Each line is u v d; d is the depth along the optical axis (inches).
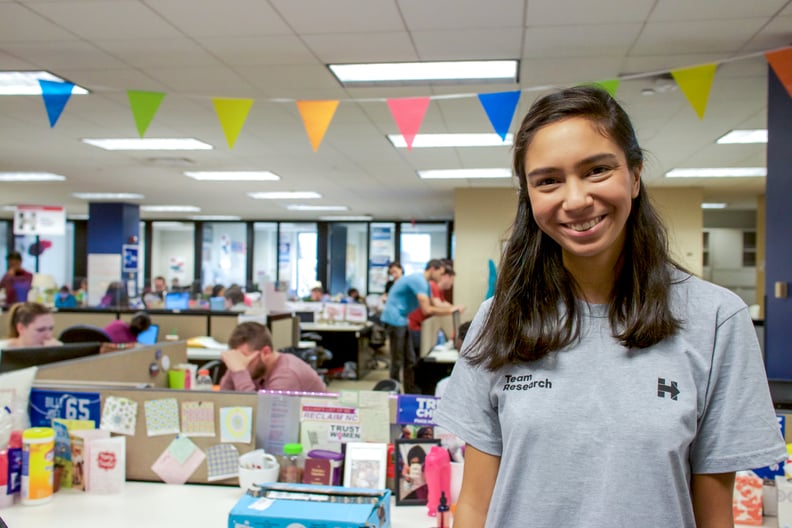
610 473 29.5
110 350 110.5
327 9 114.0
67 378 89.4
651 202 34.4
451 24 120.2
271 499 55.5
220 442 74.2
